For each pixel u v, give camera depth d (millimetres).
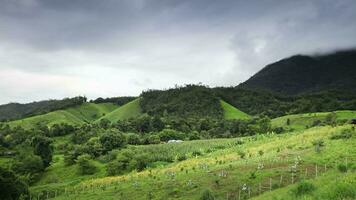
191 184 79938
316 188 41188
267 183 70375
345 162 67125
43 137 165875
